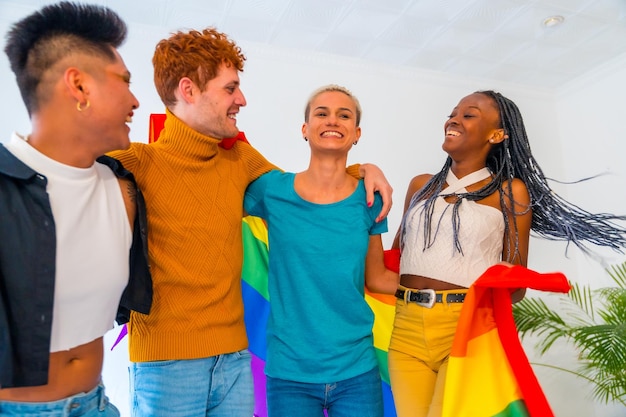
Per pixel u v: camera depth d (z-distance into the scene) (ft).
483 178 5.98
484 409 4.93
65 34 3.47
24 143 3.38
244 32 13.29
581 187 15.64
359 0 11.94
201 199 4.65
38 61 3.42
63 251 3.40
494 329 5.20
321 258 5.08
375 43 13.84
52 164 3.41
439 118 15.23
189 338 4.35
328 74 14.40
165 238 4.45
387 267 6.35
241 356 4.75
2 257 3.10
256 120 13.51
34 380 3.13
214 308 4.51
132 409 4.50
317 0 11.95
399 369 5.62
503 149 6.03
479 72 15.44
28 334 3.13
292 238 5.16
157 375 4.32
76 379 3.53
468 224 5.60
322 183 5.33
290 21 12.79
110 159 3.98
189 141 4.65
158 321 4.36
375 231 5.49
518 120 6.06
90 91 3.51
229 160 5.10
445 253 5.60
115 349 11.07
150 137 6.06
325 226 5.16
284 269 5.20
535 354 14.10
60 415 3.42
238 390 4.63
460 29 13.20
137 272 4.18
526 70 15.38
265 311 6.98
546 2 12.15
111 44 3.71
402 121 14.84
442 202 5.82
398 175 14.49
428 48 14.11
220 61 4.66
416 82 15.21
